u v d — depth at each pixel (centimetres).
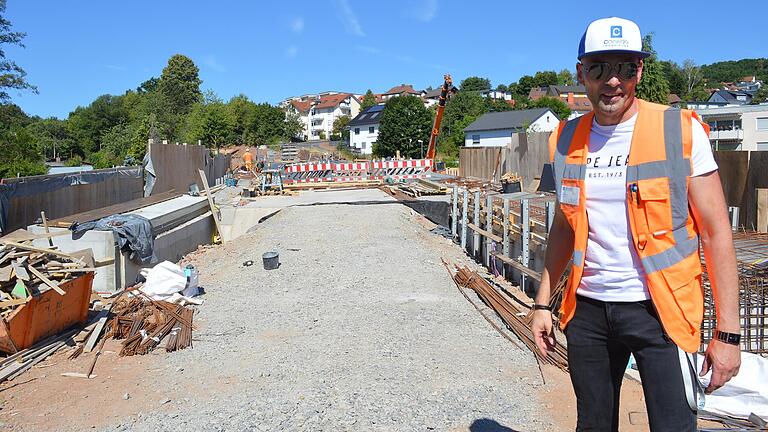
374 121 8612
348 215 1870
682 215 251
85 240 1008
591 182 266
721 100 9469
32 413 543
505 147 2373
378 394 569
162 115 7219
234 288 1040
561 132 286
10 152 2911
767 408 486
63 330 763
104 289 1004
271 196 2459
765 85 10981
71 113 9775
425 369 636
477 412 524
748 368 516
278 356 691
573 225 272
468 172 3009
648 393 259
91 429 511
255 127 8581
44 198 1282
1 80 2717
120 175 1731
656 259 252
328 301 936
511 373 620
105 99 9238
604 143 266
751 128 4328
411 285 1032
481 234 1246
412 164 2727
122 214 1171
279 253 1325
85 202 1489
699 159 249
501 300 896
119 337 767
